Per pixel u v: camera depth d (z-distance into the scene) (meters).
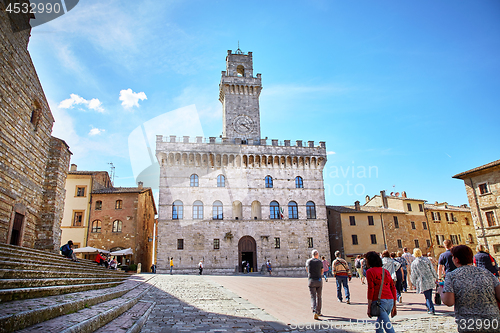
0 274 10.45
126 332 9.18
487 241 45.66
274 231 58.84
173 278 37.44
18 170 24.84
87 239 54.47
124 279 29.16
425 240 69.31
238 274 53.19
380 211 66.25
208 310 15.62
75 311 9.73
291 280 37.25
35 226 29.03
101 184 63.56
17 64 23.33
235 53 72.50
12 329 6.57
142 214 59.66
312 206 62.06
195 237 55.75
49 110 30.03
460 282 6.92
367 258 9.74
